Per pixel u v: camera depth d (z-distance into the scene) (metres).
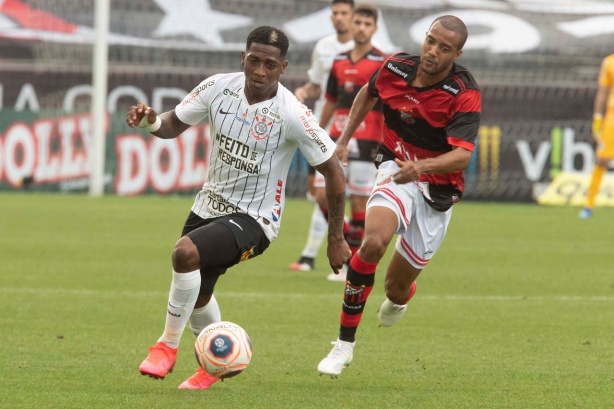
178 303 19.42
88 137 73.00
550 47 77.62
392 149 23.09
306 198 75.44
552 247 50.03
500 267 42.47
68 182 72.75
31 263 40.16
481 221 62.78
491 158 75.38
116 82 73.81
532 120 75.56
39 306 30.50
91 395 19.52
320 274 39.41
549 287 36.78
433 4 79.38
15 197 69.06
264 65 19.08
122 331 26.78
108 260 41.59
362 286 21.39
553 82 75.88
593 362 23.89
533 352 25.05
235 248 19.52
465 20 79.00
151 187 72.62
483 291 35.62
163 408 18.55
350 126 23.97
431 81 22.23
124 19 75.38
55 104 73.12
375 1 79.06
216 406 18.81
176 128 20.41
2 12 74.25
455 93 21.98
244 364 19.47
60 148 72.81
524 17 78.81
